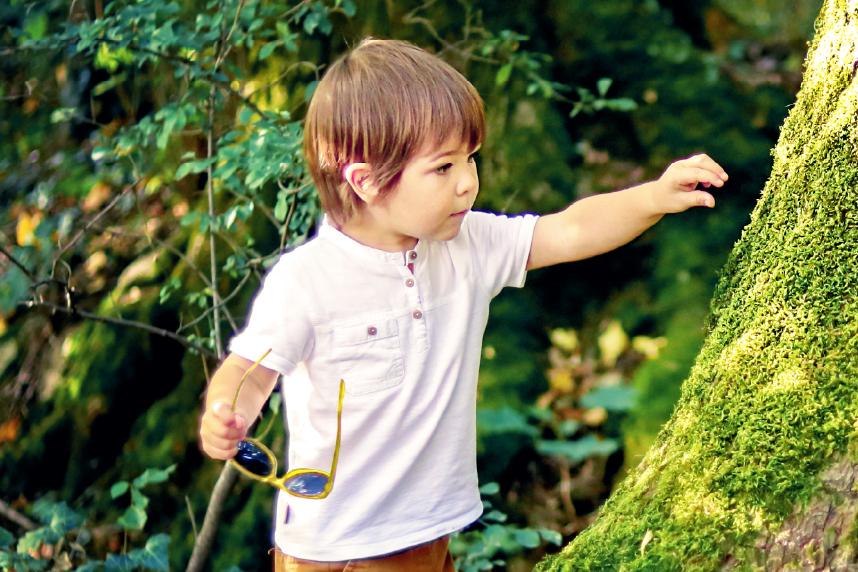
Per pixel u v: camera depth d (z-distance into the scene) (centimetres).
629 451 340
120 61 357
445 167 177
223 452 161
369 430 186
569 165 380
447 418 189
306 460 188
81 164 450
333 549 187
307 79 374
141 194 426
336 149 181
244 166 268
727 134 388
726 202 385
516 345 371
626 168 385
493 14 390
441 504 190
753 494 158
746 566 154
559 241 195
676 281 372
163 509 377
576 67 399
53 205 443
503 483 350
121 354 391
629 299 378
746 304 175
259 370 181
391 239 186
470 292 191
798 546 151
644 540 170
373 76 178
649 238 383
